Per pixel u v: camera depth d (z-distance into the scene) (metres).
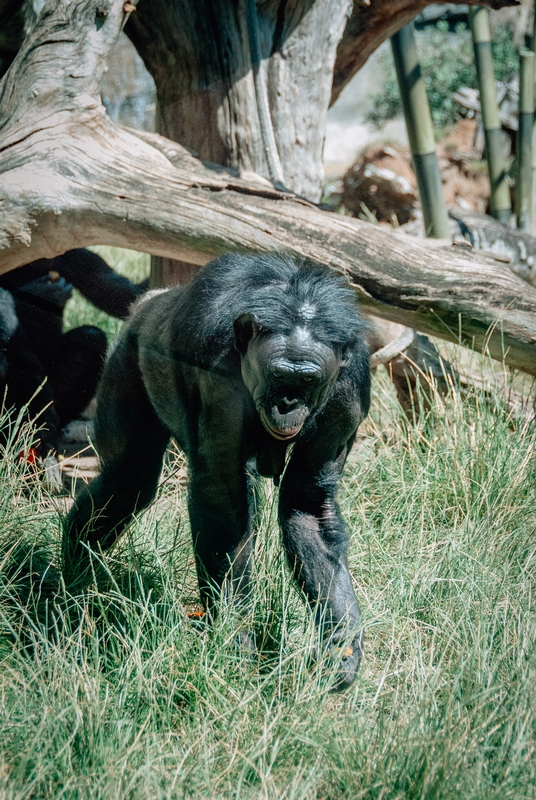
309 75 5.70
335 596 3.24
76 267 3.87
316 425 3.14
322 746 2.74
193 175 4.47
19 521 4.00
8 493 4.03
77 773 2.63
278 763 2.74
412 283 4.55
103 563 3.53
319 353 2.75
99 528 3.89
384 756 2.66
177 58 4.75
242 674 3.17
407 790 2.55
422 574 3.84
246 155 5.15
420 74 7.19
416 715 2.82
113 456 3.82
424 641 3.53
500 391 5.50
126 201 4.31
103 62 4.45
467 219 9.27
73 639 3.40
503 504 4.51
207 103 4.93
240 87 5.00
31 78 4.39
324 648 3.17
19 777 2.46
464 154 11.88
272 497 4.04
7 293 3.99
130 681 3.03
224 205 4.41
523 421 5.17
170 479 4.38
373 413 5.82
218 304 3.03
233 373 3.02
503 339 4.68
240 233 4.37
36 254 4.44
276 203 4.52
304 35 5.57
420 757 2.62
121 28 4.46
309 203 4.66
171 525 4.22
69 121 4.36
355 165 11.34
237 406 3.05
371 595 3.79
